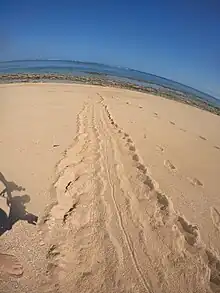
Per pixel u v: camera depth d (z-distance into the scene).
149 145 8.39
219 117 16.69
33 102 11.62
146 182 6.02
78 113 10.87
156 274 3.74
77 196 5.21
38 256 3.73
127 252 4.05
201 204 5.54
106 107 12.99
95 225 4.53
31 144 6.67
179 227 4.72
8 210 4.33
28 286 3.31
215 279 3.77
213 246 4.38
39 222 4.23
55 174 5.46
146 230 4.53
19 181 5.05
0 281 3.30
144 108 14.52
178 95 25.38
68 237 4.18
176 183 6.23
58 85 18.33
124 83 25.97
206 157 8.20
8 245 3.80
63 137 7.55
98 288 3.44
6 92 13.33
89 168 6.31
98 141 8.03
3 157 5.79
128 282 3.56
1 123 7.93
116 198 5.32
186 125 12.13
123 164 6.80
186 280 3.70
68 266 3.67
